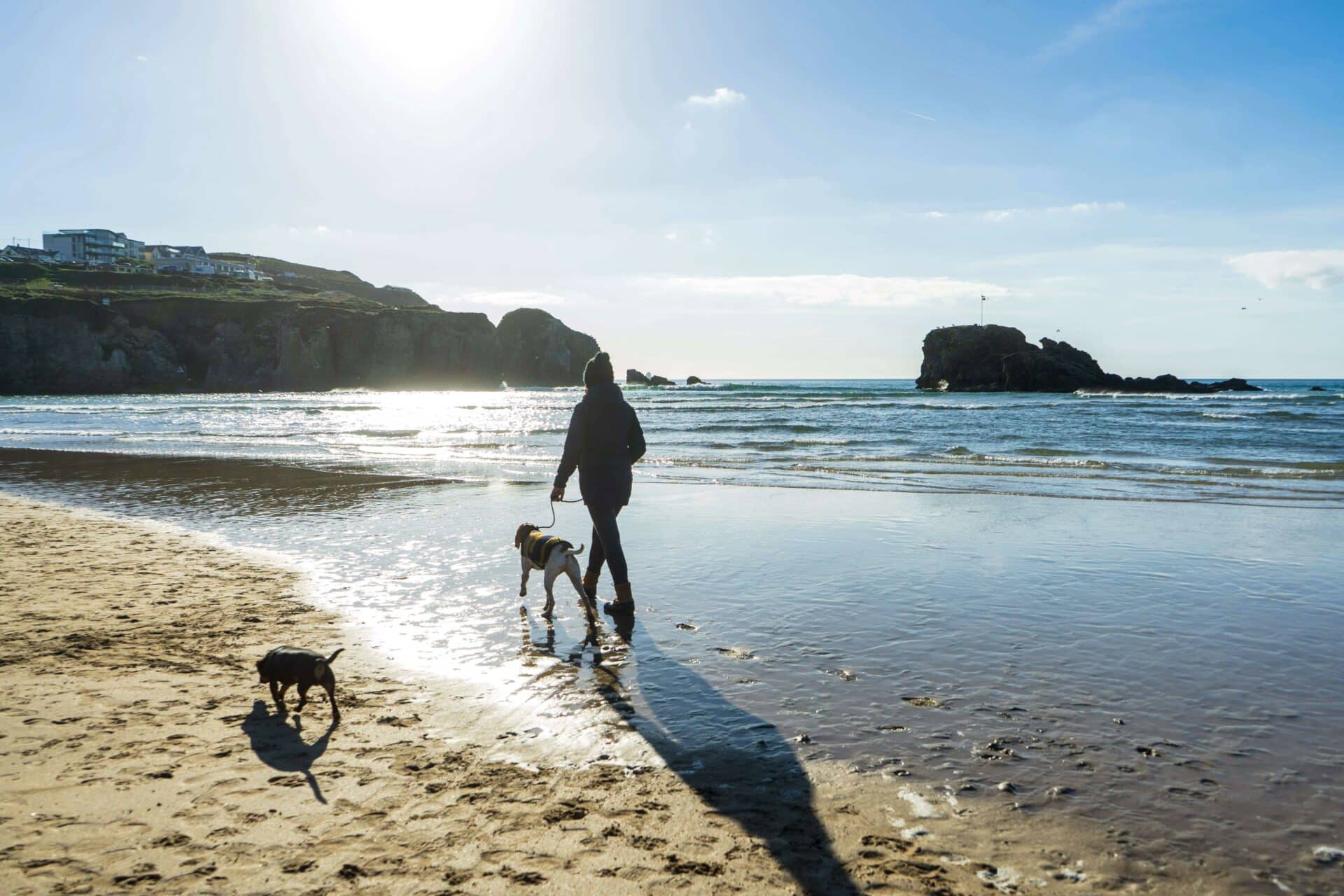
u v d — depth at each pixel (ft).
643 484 48.91
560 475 21.67
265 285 577.43
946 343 336.29
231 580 24.93
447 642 18.76
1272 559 26.78
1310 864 9.63
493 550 29.48
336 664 17.30
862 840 10.25
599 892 9.11
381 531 33.19
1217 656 17.30
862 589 23.18
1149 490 44.34
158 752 12.86
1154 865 9.61
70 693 15.49
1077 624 19.70
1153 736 13.33
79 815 10.80
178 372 388.98
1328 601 21.59
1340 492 42.91
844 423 106.52
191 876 9.38
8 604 21.97
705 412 138.41
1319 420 102.73
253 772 12.18
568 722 14.17
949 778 11.95
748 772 12.19
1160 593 22.53
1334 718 14.01
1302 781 11.71
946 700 14.99
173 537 32.19
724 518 35.73
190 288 497.05
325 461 65.31
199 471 57.88
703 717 14.33
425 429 107.76
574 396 329.52
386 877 9.41
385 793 11.54
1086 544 29.45
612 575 21.29
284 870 9.53
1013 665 16.85
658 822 10.71
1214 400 175.32
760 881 9.32
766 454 68.85
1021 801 11.23
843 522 34.63
